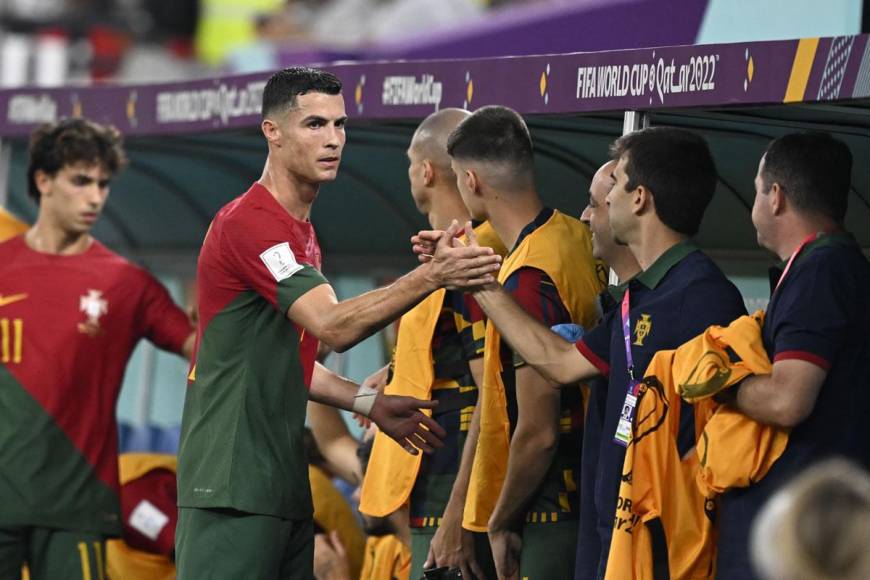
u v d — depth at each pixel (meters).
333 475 20.33
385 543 18.33
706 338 11.75
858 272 11.54
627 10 22.77
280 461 13.94
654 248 12.91
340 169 22.09
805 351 11.19
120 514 19.44
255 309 13.95
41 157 19.12
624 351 12.73
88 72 53.22
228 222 13.84
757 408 11.30
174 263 26.95
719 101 14.02
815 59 13.14
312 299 13.42
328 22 48.62
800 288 11.41
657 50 14.66
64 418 18.86
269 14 53.59
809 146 11.91
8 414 18.72
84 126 19.23
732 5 21.27
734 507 11.62
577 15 23.83
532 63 16.14
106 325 19.20
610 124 16.80
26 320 18.91
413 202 22.41
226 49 55.94
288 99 13.80
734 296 12.57
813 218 11.87
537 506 14.54
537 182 19.52
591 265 14.80
